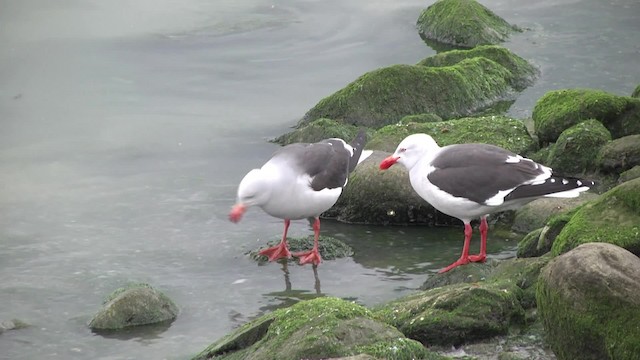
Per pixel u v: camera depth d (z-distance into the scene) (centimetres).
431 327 1001
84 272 1298
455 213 1252
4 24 2320
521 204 1238
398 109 1827
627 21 2311
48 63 2117
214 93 1983
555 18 2347
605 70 2019
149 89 2003
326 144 1359
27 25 2320
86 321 1166
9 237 1399
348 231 1435
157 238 1405
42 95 1967
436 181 1245
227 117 1869
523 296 1055
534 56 2111
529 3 2458
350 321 947
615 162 1447
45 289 1248
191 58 2158
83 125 1833
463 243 1374
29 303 1212
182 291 1246
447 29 2230
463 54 2023
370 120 1806
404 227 1446
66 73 2072
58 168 1648
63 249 1365
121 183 1591
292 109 1898
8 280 1272
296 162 1302
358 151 1399
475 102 1892
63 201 1523
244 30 2311
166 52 2189
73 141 1762
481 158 1237
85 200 1528
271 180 1275
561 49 2147
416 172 1280
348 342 923
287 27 2330
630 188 1067
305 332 938
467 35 2205
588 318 858
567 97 1595
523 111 1870
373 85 1833
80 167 1655
